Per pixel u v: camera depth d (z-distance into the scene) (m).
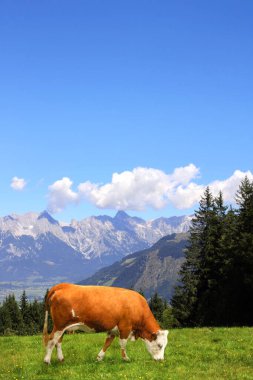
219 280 56.53
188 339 25.30
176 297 62.66
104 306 16.92
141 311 17.75
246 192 55.50
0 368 17.44
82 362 17.66
